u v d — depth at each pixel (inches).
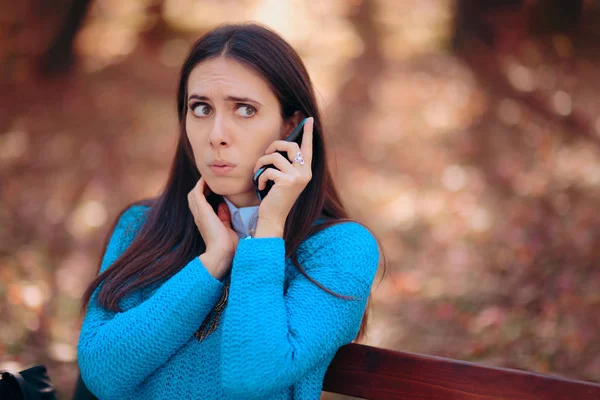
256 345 82.2
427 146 399.9
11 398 97.5
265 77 92.4
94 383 90.4
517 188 341.1
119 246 106.0
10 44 483.5
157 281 97.0
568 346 209.3
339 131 424.8
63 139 406.3
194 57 95.5
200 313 89.1
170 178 105.4
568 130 396.8
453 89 461.1
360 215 334.0
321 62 521.3
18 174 367.9
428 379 96.3
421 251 294.4
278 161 91.8
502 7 501.4
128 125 426.3
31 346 209.2
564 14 510.3
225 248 92.4
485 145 392.8
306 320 86.5
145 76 496.7
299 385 90.7
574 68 475.8
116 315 92.3
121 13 575.8
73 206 337.7
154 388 93.2
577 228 286.0
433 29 545.3
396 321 239.8
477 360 209.8
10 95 449.4
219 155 93.4
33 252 285.9
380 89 474.3
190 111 96.0
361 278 91.4
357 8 600.7
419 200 344.2
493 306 239.5
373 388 98.7
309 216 96.3
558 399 90.7
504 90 450.0
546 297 238.7
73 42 479.5
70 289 257.9
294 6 610.5
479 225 307.4
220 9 606.9
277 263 86.7
